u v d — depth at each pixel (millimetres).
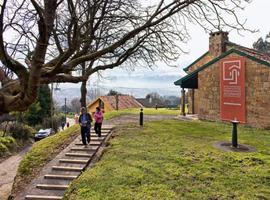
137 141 16141
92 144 16734
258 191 9383
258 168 11539
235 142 14672
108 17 9953
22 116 49312
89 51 11055
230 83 21719
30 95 5992
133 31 8930
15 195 12641
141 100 69625
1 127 41969
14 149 36969
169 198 8875
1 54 5863
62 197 11172
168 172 11062
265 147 14680
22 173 14727
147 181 10281
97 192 9711
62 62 7461
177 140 16312
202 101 24547
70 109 98375
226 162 12289
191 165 11875
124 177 10703
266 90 19109
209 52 27812
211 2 9492
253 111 20078
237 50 20922
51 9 6336
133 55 12438
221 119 22781
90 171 12023
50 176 13109
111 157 13414
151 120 24938
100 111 17984
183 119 25766
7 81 6965
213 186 9773
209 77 23828
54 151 16375
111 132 19500
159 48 11961
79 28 8438
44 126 54094
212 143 15562
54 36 8875
